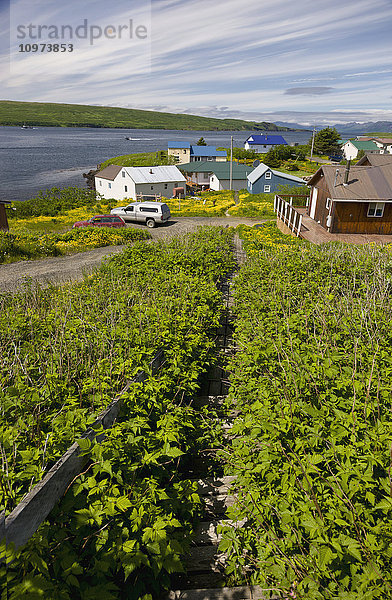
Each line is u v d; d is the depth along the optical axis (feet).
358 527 8.38
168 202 155.22
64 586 7.89
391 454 9.18
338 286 27.66
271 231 76.43
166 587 9.34
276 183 177.58
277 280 29.50
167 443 11.55
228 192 196.75
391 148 346.74
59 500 9.45
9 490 8.78
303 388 13.30
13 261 60.18
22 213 138.31
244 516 10.30
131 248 44.19
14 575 6.93
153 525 9.08
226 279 39.70
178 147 301.22
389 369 14.06
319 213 79.66
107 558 8.66
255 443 12.34
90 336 19.03
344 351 16.29
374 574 7.16
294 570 8.43
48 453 10.30
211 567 10.56
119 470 10.21
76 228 81.82
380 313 19.86
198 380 20.21
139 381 14.90
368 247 41.37
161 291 27.17
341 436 10.26
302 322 19.85
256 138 386.52
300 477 9.82
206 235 55.47
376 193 69.77
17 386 13.41
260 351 15.92
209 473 14.38
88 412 13.08
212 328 25.18
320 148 368.68
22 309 26.84
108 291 29.09
